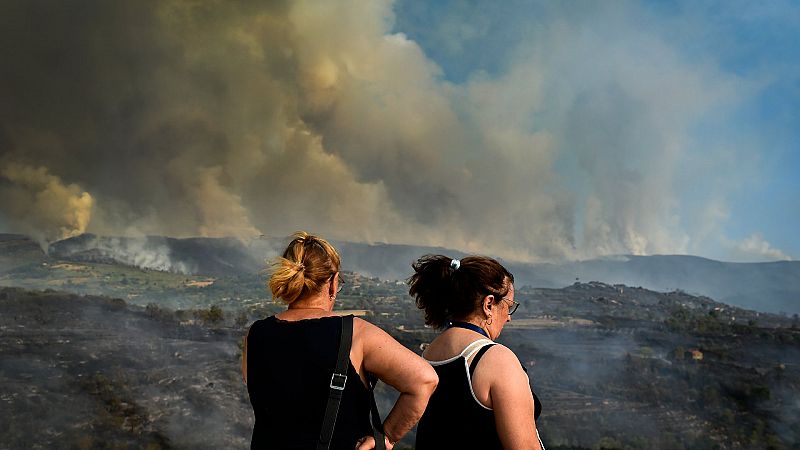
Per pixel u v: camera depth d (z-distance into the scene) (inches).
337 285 114.3
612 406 5319.9
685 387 6013.8
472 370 109.3
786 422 5147.6
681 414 5255.9
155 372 5285.4
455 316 120.1
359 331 103.8
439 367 114.2
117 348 6092.5
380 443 100.4
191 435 3993.6
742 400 5693.9
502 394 106.0
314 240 111.5
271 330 105.2
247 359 106.8
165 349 6259.8
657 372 6604.3
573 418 4904.0
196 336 7116.1
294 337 102.3
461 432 108.0
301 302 109.3
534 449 105.5
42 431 3833.7
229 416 4416.8
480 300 118.3
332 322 103.8
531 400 108.7
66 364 5398.6
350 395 99.7
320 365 99.8
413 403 100.4
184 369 5457.7
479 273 118.2
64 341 6309.1
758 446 4589.1
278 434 98.8
